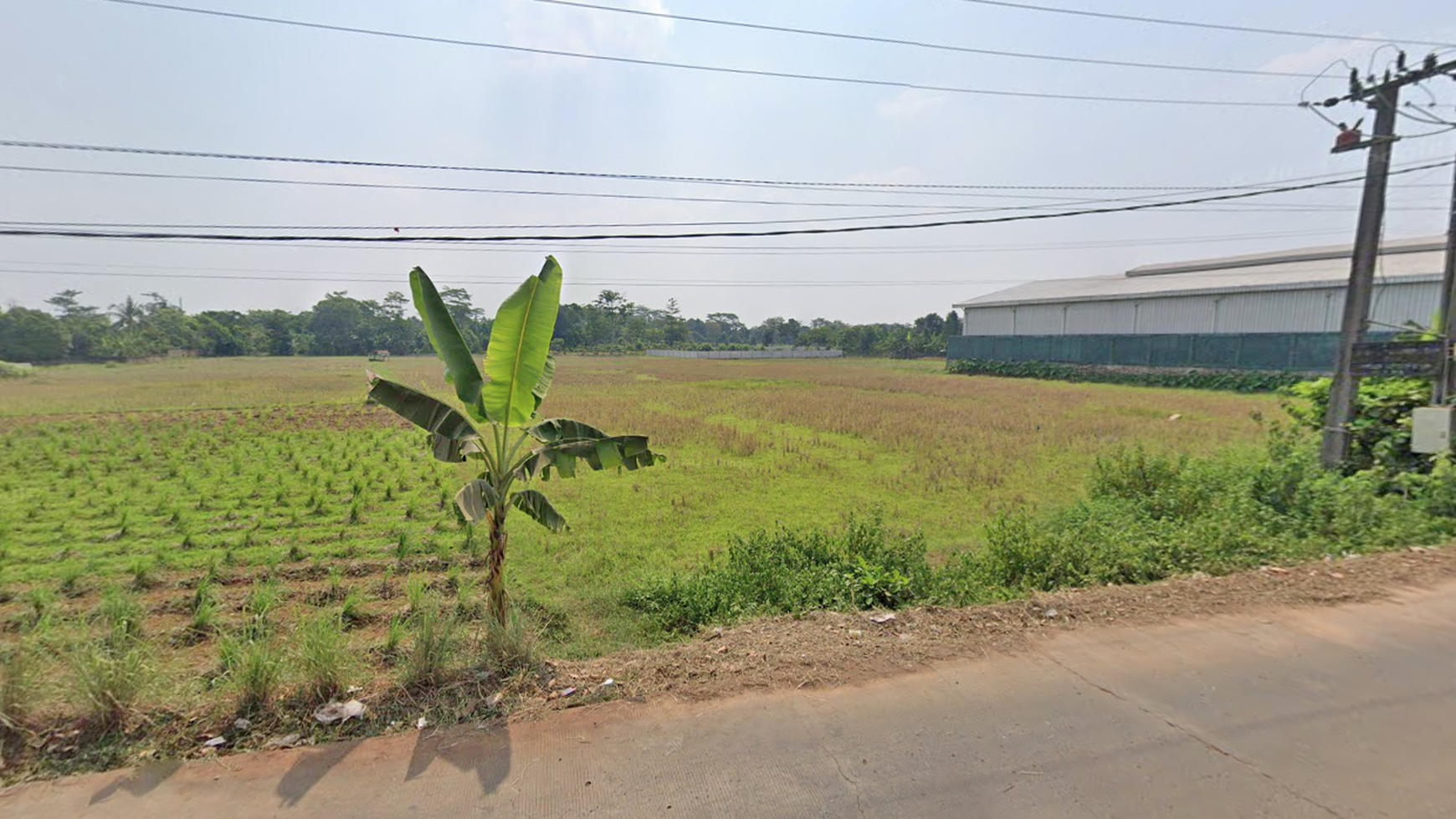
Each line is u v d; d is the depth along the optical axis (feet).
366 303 300.81
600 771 9.05
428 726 10.05
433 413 13.25
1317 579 16.81
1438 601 15.28
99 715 9.50
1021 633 13.65
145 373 130.52
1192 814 8.21
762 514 29.35
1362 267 28.84
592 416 62.80
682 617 17.79
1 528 25.05
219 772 8.89
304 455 41.73
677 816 8.16
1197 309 108.06
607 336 323.37
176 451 43.16
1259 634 13.57
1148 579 19.07
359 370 145.59
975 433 52.03
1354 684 11.48
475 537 24.93
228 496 31.07
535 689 11.18
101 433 49.21
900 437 50.29
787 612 16.78
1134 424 57.06
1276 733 9.98
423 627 12.39
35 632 15.12
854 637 13.48
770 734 9.96
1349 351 29.01
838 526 27.32
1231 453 36.76
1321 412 31.73
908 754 9.47
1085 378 112.98
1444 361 26.27
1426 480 24.61
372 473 36.19
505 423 13.51
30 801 8.27
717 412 67.26
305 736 9.72
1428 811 8.21
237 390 88.48
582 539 25.45
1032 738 9.86
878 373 137.80
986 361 136.56
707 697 11.03
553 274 13.65
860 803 8.41
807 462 41.22
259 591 18.61
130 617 16.62
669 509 29.94
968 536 26.22
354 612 18.03
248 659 10.48
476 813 8.20
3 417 58.18
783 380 115.85
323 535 25.26
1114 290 127.75
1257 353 94.73
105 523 26.35
